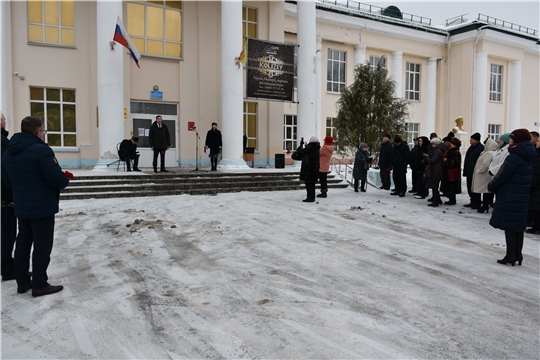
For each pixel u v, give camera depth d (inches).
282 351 113.0
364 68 655.8
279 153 677.9
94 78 575.8
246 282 168.1
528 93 1189.1
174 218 297.4
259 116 719.7
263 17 721.0
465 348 117.3
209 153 552.7
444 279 177.3
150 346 115.8
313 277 175.8
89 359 109.4
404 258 207.6
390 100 639.8
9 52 524.4
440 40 1051.3
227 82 585.9
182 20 633.6
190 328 126.6
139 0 602.9
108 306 143.3
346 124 647.1
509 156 194.4
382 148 505.0
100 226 268.5
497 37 1031.6
